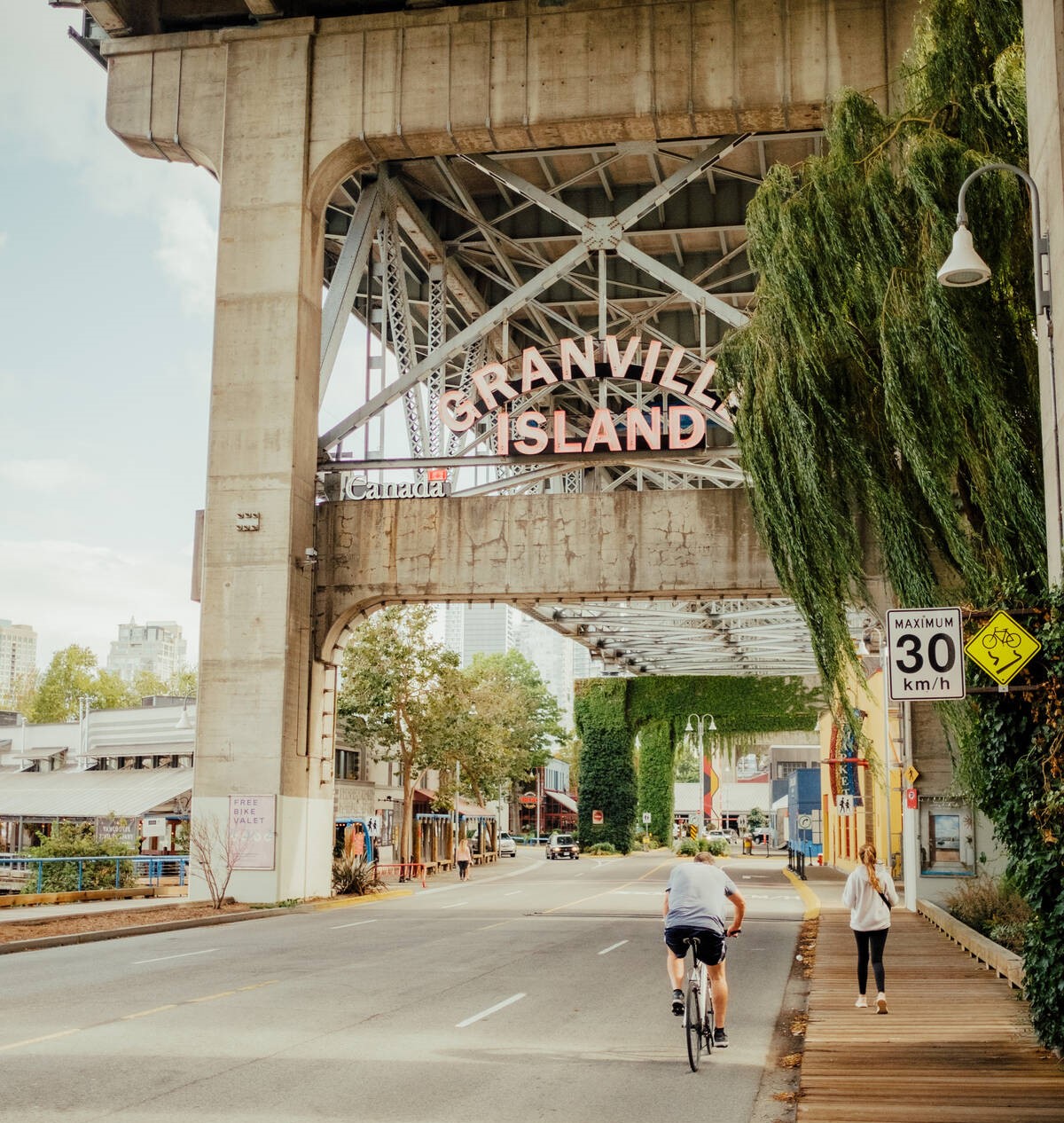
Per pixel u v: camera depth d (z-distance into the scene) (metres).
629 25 33.25
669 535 33.12
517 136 33.94
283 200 34.56
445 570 34.19
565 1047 11.77
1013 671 11.23
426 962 19.33
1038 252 13.37
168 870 46.72
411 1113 8.84
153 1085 9.70
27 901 30.67
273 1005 14.30
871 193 18.00
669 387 33.41
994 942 18.12
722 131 33.41
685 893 10.88
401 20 34.53
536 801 134.12
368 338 37.25
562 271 34.94
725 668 63.53
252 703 32.75
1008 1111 8.67
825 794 69.62
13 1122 8.38
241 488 33.59
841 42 32.19
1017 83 16.12
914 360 16.33
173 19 36.91
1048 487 13.52
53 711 108.12
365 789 59.34
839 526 18.09
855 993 14.93
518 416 35.97
